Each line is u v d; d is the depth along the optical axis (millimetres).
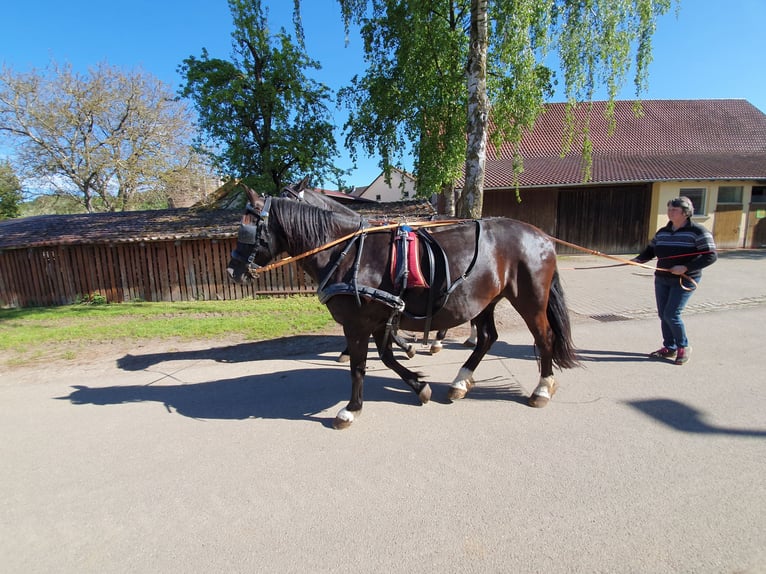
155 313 8352
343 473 2643
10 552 2076
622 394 3656
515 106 9539
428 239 3225
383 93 11742
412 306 3180
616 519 2131
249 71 13125
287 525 2195
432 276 3104
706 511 2166
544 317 3508
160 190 23453
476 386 3994
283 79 12953
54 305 10125
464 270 3172
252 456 2887
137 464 2838
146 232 9984
